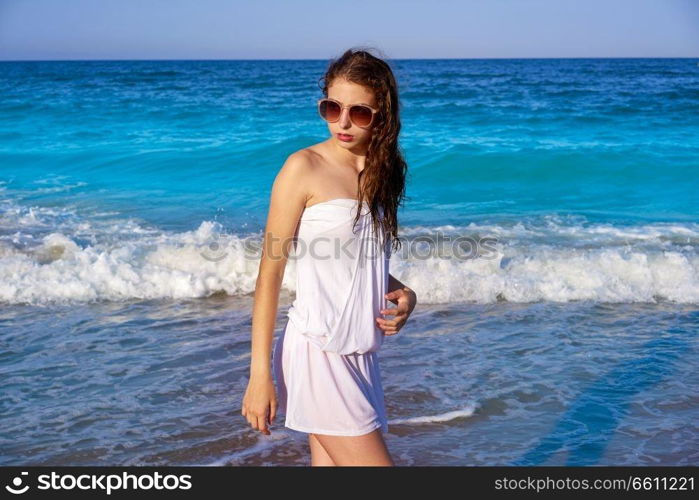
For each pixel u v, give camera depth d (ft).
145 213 34.73
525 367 16.56
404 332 19.11
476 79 160.04
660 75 179.83
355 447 7.40
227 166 48.06
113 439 13.06
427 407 14.42
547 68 256.32
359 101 7.41
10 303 21.39
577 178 45.01
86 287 22.12
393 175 7.77
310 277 7.41
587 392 15.21
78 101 91.04
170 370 16.28
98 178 44.80
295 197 7.28
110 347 17.79
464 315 20.70
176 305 21.57
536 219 34.17
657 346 18.13
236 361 16.85
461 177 44.98
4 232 29.53
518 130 65.51
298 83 137.18
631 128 66.44
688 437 13.21
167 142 57.82
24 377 15.84
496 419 13.92
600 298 22.36
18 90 113.91
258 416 7.19
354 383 7.48
